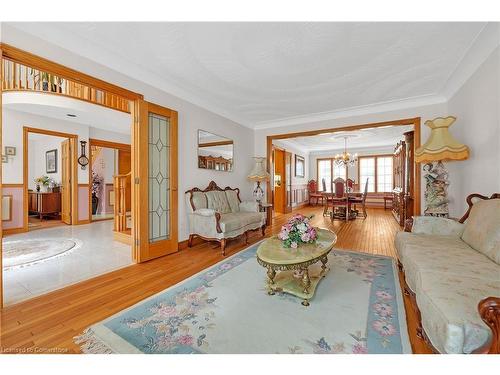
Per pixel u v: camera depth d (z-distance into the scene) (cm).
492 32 212
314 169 1016
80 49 230
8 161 454
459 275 143
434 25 204
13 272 259
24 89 404
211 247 363
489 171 236
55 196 626
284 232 221
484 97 244
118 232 400
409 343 141
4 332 155
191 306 186
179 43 231
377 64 270
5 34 184
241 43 231
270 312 177
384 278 240
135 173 291
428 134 371
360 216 675
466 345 99
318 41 227
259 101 393
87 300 198
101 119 522
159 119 323
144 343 143
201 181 398
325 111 444
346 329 156
